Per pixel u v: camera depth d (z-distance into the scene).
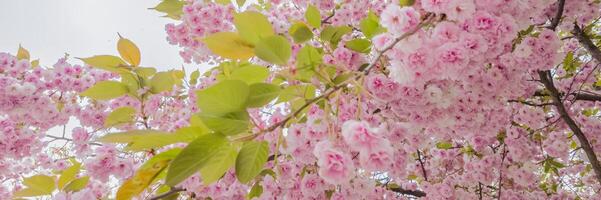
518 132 4.36
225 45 1.50
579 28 4.64
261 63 2.74
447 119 2.57
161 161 1.16
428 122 2.52
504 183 5.23
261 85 1.27
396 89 2.09
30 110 3.67
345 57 2.24
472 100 2.68
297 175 2.67
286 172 2.64
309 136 1.66
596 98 4.81
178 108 4.05
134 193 1.16
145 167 1.14
